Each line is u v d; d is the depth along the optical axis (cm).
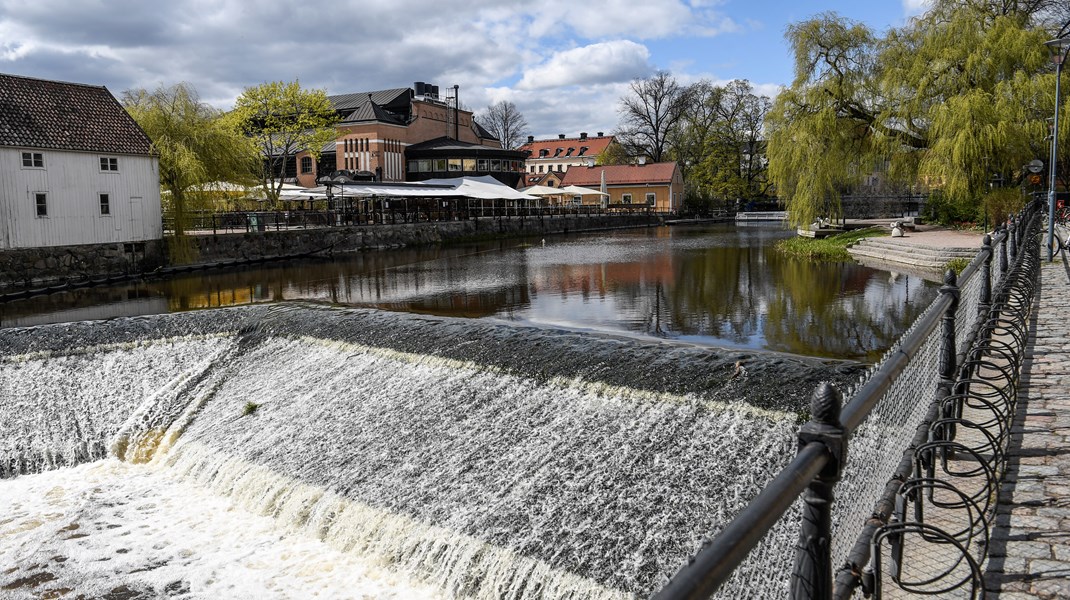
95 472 1145
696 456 809
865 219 5191
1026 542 380
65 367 1434
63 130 2864
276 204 4550
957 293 523
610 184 7988
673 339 1364
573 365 1032
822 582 228
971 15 2781
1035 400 608
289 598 778
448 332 1267
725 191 7731
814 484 228
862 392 280
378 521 868
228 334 1535
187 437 1185
